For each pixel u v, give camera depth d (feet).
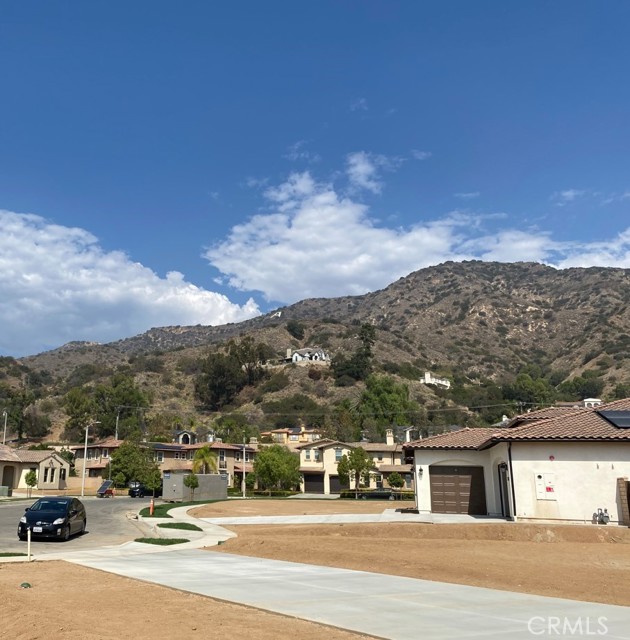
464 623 31.12
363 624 30.68
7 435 368.48
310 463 256.52
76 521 77.77
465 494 107.14
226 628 29.68
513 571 51.01
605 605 36.88
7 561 54.19
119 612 33.42
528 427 94.99
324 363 485.15
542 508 88.22
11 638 28.99
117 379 400.26
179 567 51.65
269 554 62.08
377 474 250.37
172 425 353.51
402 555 60.08
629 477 86.12
